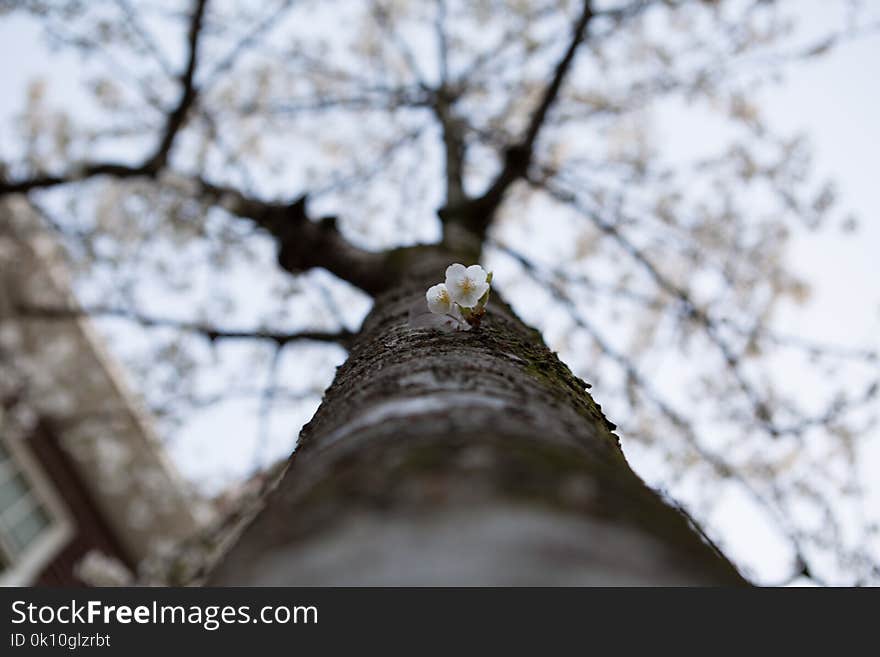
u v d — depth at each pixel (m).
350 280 3.61
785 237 5.20
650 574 0.46
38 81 6.01
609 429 1.39
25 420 7.08
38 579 7.15
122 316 4.59
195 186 4.77
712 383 4.90
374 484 0.58
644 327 5.68
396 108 5.92
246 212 4.33
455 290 1.52
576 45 4.18
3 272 7.07
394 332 1.60
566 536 0.48
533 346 1.57
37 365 7.06
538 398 1.02
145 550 8.70
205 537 4.43
